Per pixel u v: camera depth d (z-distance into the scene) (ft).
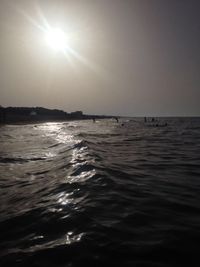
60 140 97.14
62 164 46.88
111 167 43.65
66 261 15.97
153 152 67.46
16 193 31.86
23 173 43.16
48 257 16.55
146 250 16.79
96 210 23.99
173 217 22.47
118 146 81.05
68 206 25.39
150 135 133.49
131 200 26.91
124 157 57.67
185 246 17.24
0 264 16.31
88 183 32.91
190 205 25.63
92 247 17.34
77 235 19.26
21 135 131.75
